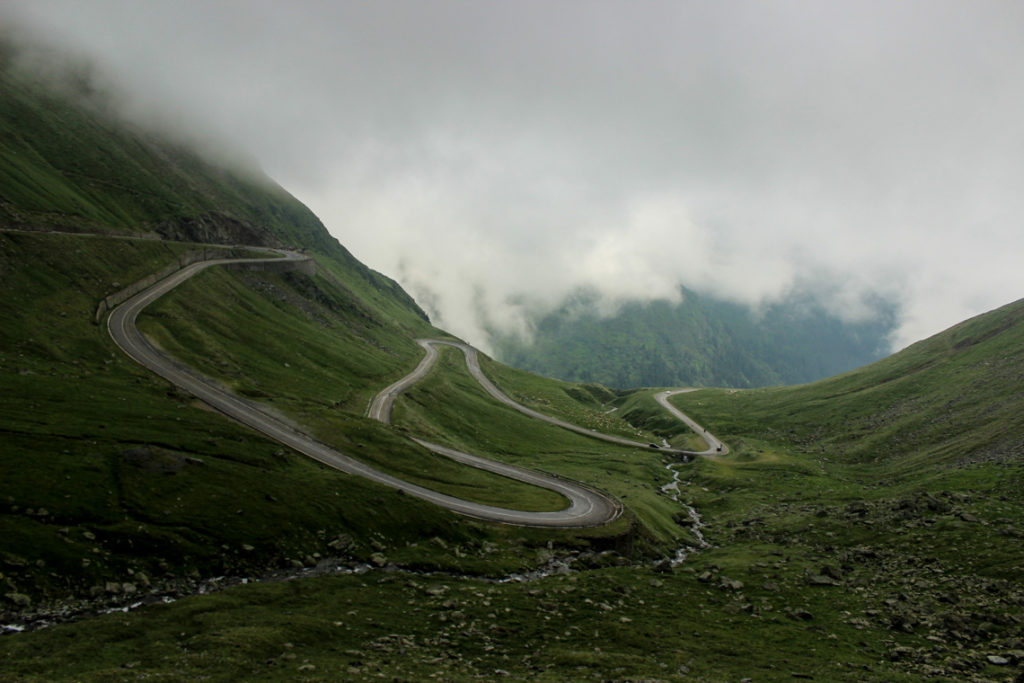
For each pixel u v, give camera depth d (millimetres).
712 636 60469
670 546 106625
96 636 45375
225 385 124688
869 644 58844
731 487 164000
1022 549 77625
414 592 65500
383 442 117938
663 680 44688
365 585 64875
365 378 193625
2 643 42781
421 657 47469
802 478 169000
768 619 67125
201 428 94625
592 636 57625
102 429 82625
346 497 83500
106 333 129875
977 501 100188
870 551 88938
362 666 43188
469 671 44938
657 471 184250
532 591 69188
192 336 145375
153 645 44812
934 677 49219
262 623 50406
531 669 47062
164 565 58719
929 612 66438
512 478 124438
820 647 57812
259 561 65062
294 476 86125
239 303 190000
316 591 60938
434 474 111125
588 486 124812
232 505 72062
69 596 51562
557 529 93688
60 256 143500
